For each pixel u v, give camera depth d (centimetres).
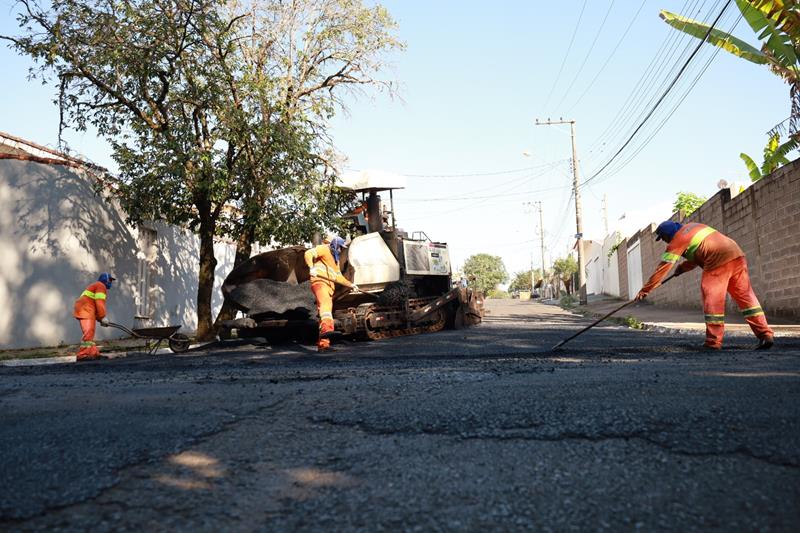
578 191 3444
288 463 280
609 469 254
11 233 1334
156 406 421
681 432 298
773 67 1283
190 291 1998
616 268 4131
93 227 1504
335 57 1703
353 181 1410
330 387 486
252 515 221
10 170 1341
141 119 1448
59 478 265
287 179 1468
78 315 1070
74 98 1396
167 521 218
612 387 421
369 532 203
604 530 197
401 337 1266
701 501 217
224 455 296
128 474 270
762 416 320
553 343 965
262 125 1417
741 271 733
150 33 1358
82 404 446
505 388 439
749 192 1568
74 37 1331
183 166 1369
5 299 1316
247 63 1541
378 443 307
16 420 392
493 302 5331
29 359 1120
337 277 1040
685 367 528
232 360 880
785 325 1195
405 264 1360
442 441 305
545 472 253
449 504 223
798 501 214
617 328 1459
